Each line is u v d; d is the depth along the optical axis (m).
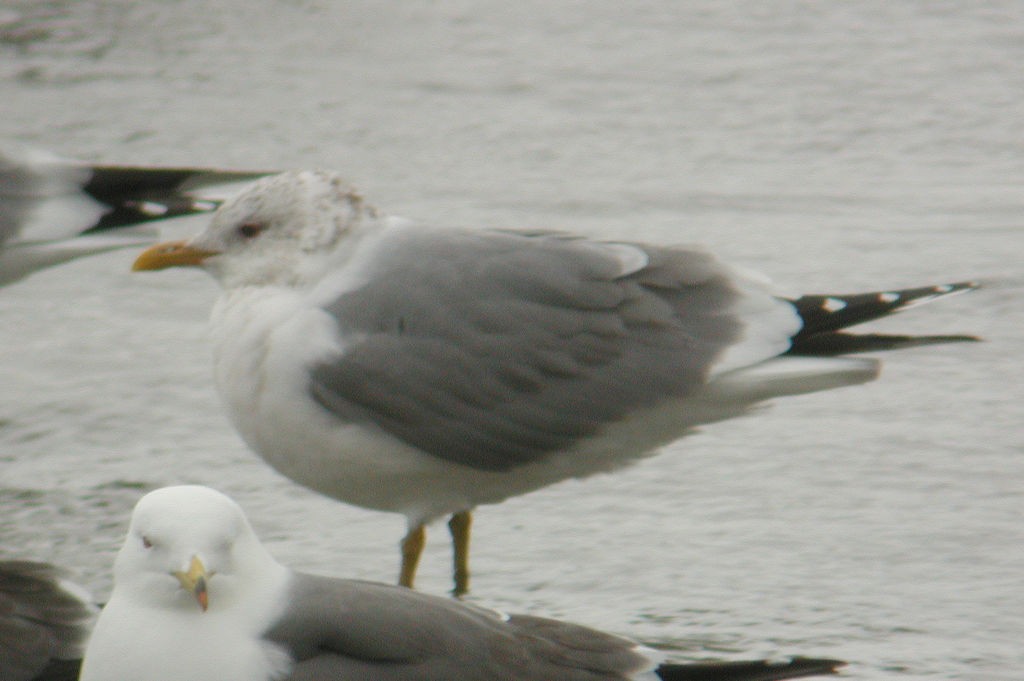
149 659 8.34
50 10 24.66
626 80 22.22
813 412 13.69
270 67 22.73
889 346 11.13
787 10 24.83
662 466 12.82
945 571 11.06
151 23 24.33
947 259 16.69
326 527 12.05
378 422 10.70
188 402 14.22
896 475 12.53
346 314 10.79
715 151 19.97
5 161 14.17
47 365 14.96
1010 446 12.95
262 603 8.53
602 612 10.66
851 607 10.61
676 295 11.08
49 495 12.48
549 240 11.20
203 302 16.47
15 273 14.16
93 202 14.20
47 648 9.14
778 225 17.69
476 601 10.88
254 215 10.98
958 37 23.59
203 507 8.41
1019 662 9.88
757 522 11.88
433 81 22.23
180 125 20.75
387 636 8.53
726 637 10.28
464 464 10.87
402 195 18.58
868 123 20.78
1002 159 19.72
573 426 10.88
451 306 10.85
